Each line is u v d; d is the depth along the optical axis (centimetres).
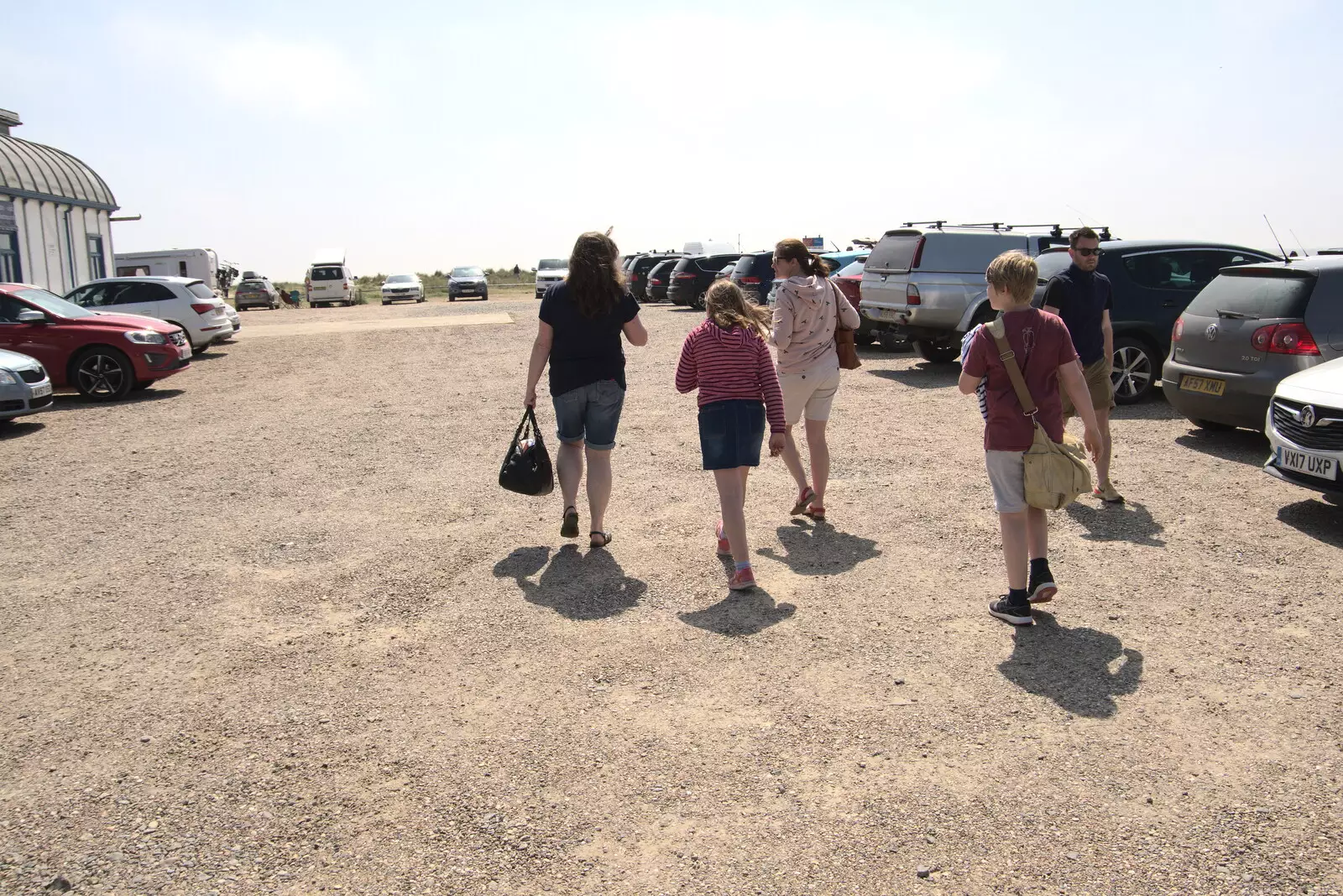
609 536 600
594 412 572
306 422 1071
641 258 3375
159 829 313
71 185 2655
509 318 2594
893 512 643
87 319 1351
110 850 302
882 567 539
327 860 295
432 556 580
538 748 357
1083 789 322
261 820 316
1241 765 334
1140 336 1018
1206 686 392
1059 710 375
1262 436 841
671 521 639
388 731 374
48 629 484
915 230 1295
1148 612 468
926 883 277
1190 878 276
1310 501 646
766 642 445
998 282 441
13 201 2331
